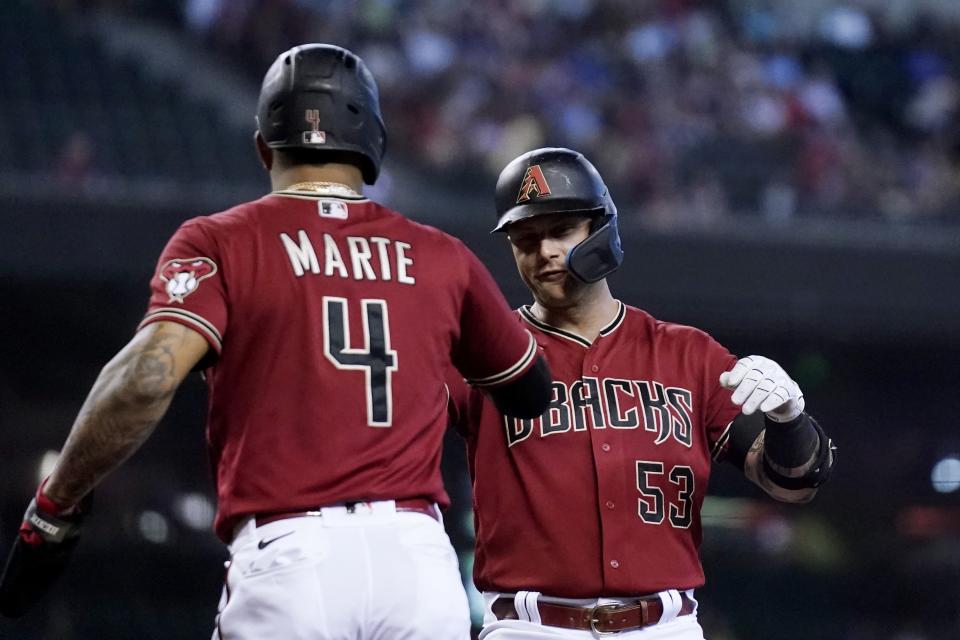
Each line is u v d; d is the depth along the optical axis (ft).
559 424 43.80
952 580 123.34
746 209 154.61
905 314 131.85
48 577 33.47
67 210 114.93
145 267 116.47
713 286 128.36
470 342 36.47
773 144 168.45
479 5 175.94
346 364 32.73
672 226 128.26
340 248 33.86
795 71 188.14
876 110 192.34
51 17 168.25
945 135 187.32
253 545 32.12
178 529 114.62
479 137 156.35
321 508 32.12
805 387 136.77
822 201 157.99
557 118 160.45
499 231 44.78
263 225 33.55
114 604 111.14
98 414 30.81
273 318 32.65
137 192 119.55
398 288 33.94
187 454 116.26
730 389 43.52
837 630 118.62
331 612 31.42
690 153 162.61
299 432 32.30
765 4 207.21
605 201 44.29
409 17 170.09
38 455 118.62
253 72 168.86
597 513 43.11
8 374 118.93
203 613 112.98
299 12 168.55
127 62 164.55
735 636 116.06
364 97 35.17
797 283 129.90
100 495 113.19
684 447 44.09
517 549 43.34
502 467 43.88
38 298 119.24
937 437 135.54
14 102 152.15
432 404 34.04
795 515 123.03
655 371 45.01
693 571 44.01
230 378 32.68
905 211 156.76
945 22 213.87
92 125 152.35
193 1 175.11
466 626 33.27
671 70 177.06
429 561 32.71
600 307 45.83
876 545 126.31
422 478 33.35
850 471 132.98
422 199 144.36
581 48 176.65
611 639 42.52
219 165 154.81
